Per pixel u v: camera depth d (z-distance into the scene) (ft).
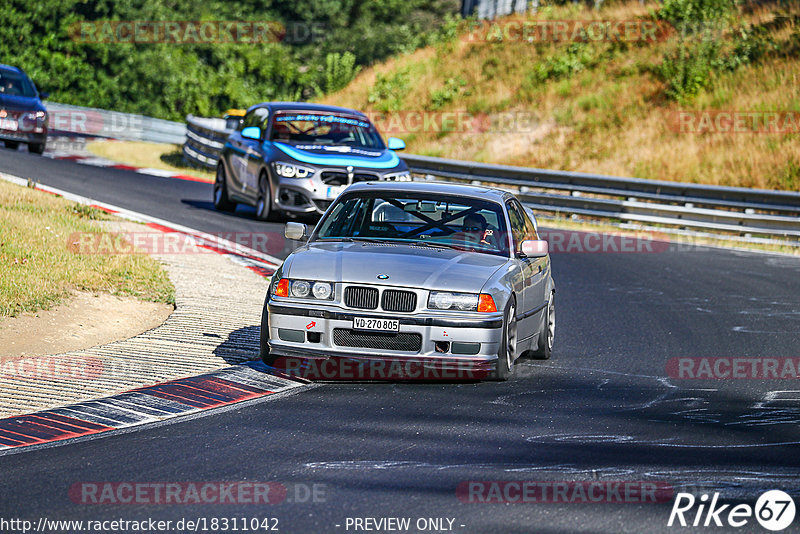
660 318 136.05
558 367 104.68
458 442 73.31
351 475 64.75
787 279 177.27
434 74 403.54
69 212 176.96
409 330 88.94
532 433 76.54
